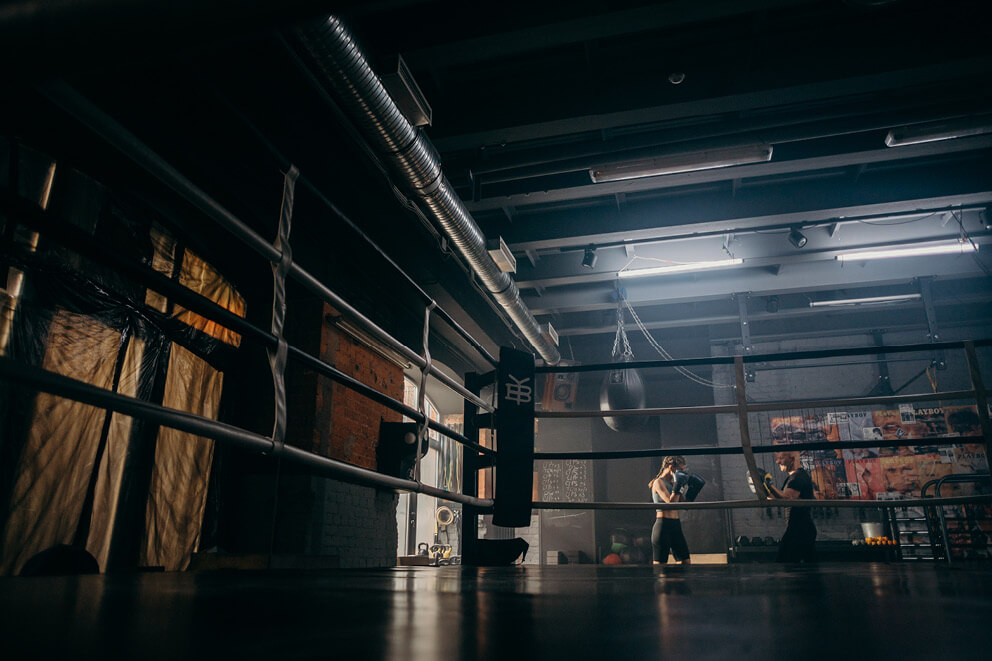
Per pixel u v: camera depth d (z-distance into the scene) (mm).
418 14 4168
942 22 4293
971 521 8789
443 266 6723
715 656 327
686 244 7352
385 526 5574
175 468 3977
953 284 8555
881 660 315
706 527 9523
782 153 5555
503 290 6707
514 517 2977
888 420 9508
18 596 591
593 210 6840
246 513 4527
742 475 9734
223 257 4551
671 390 10312
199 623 440
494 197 6004
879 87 4500
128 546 3568
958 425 9266
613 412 2996
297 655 322
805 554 4801
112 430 3496
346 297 5574
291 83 4078
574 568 2162
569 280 7691
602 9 3945
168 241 4016
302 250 4957
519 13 4055
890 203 6125
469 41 4098
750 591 828
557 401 10328
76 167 3334
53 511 3096
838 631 428
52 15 567
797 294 9102
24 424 2965
